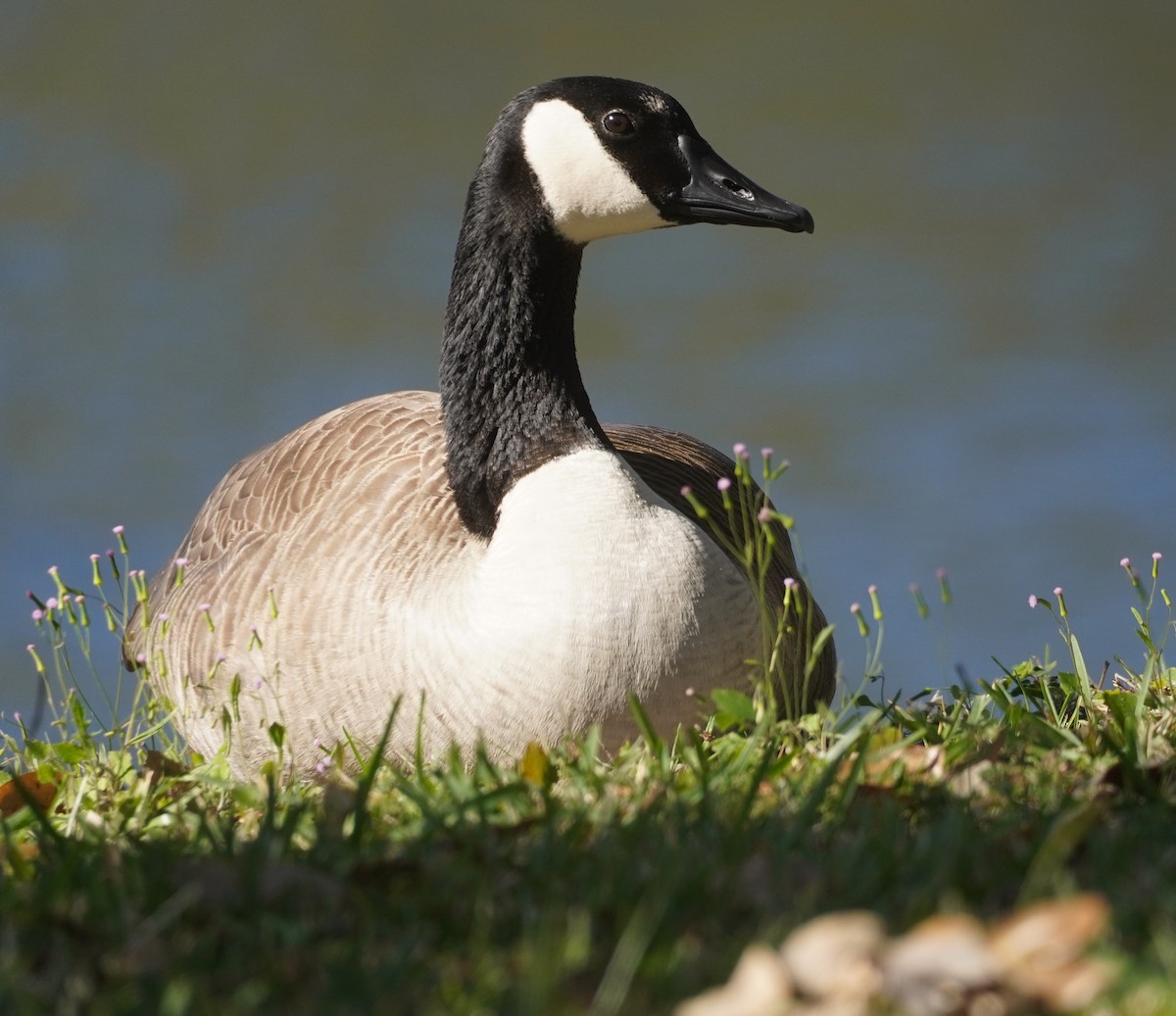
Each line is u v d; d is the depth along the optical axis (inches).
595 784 313.4
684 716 365.7
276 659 393.7
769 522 430.6
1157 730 340.8
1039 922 206.7
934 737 345.7
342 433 442.0
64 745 367.6
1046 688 370.3
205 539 459.2
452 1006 209.3
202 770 353.1
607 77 418.3
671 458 453.1
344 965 216.5
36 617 388.8
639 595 362.0
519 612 362.6
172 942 232.8
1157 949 208.1
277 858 260.8
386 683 376.8
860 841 261.4
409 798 292.5
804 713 387.9
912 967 200.2
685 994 210.7
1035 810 281.3
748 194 407.8
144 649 444.5
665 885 237.0
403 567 386.9
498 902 246.8
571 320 411.2
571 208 408.5
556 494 377.1
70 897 252.8
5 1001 213.9
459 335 405.4
